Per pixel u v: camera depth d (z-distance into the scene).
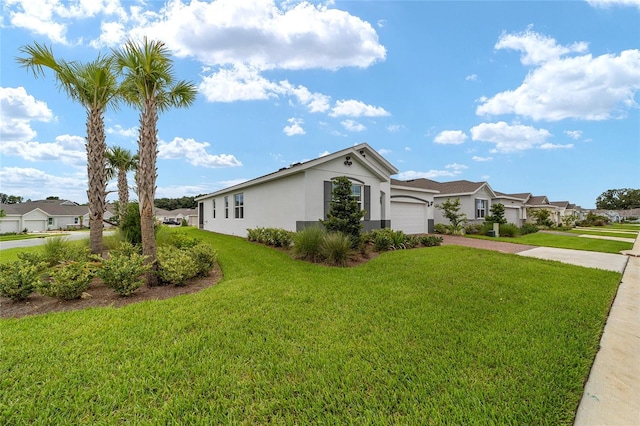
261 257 8.58
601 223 36.31
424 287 5.49
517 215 29.12
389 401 2.29
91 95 7.23
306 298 4.77
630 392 2.42
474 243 13.39
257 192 14.02
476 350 3.07
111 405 2.24
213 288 5.43
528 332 3.52
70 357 2.89
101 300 4.80
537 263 7.97
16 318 3.98
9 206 38.44
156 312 4.14
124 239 9.09
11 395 2.32
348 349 3.09
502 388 2.43
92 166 7.28
